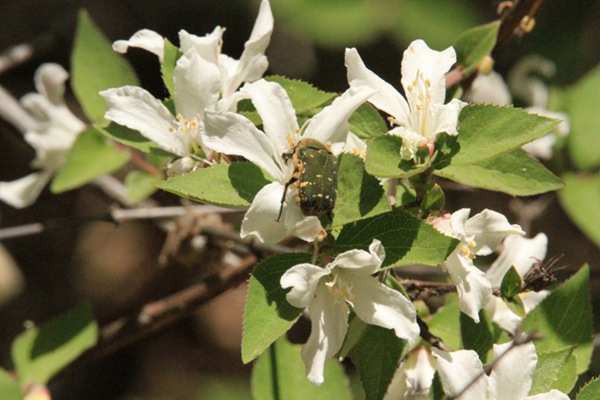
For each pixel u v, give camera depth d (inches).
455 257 16.7
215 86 17.3
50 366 19.8
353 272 16.5
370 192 16.5
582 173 21.4
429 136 16.8
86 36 20.0
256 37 17.6
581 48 27.8
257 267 16.5
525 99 22.5
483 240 16.8
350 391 18.6
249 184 16.6
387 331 17.2
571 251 27.3
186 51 17.5
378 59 30.8
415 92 16.9
